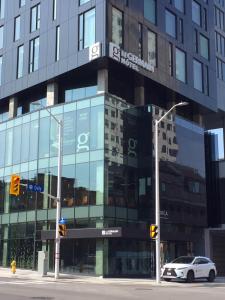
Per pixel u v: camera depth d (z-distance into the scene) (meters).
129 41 40.91
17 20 47.94
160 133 41.66
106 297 17.75
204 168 47.28
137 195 40.09
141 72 41.50
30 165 42.38
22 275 34.03
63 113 40.59
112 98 39.22
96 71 41.03
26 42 45.91
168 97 47.53
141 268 37.75
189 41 49.41
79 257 36.91
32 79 44.16
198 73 50.06
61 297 17.20
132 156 40.31
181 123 44.97
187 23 49.59
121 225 37.66
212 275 32.69
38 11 45.56
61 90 43.44
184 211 43.03
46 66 42.94
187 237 42.97
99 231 35.50
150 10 44.59
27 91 45.62
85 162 38.19
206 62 51.66
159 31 45.06
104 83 39.50
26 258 40.97
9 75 47.06
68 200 38.47
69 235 37.12
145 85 44.38
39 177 41.16
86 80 41.97
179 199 42.66
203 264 32.06
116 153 38.53
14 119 45.50
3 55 48.38
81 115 39.44
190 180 44.69
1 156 46.19
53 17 43.62
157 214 30.78
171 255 42.03
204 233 46.59
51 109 41.53
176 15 48.16
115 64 39.72
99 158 37.38
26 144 43.38
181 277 30.28
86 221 36.94
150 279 34.56
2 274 34.84
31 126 43.28
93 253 36.12
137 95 43.28
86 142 38.53
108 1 39.44
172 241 42.44
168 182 41.47
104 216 36.06
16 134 44.88
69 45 41.22
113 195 37.38
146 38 43.16
